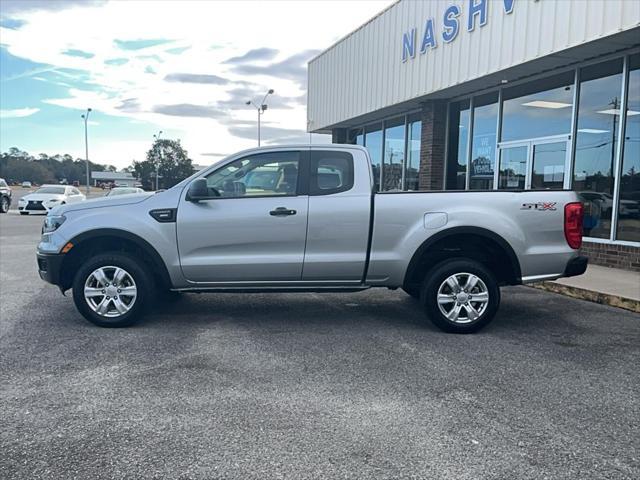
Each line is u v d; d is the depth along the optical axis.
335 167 5.90
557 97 10.38
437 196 5.79
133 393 4.08
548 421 3.65
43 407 3.83
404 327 6.01
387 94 14.23
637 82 8.80
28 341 5.37
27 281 8.67
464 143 13.17
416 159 15.09
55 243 5.82
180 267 5.79
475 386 4.27
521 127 11.34
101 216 5.79
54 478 2.95
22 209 26.11
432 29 12.09
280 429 3.51
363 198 5.79
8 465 3.07
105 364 4.71
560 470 3.04
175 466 3.07
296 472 3.01
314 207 5.77
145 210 5.79
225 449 3.25
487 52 10.45
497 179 12.03
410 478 2.95
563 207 5.73
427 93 12.45
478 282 5.70
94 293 5.82
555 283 8.02
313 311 6.75
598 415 3.75
